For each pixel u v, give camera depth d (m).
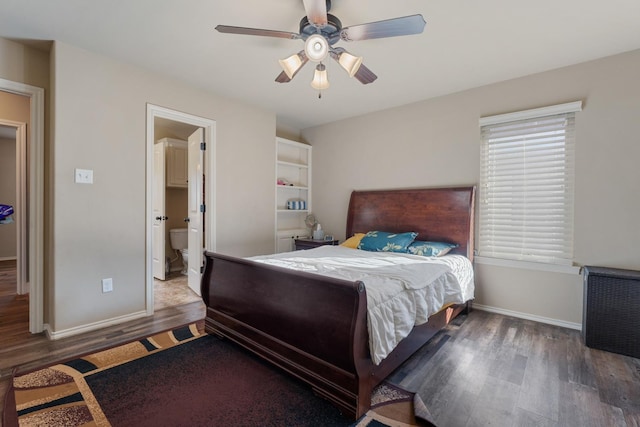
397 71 2.93
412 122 3.81
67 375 1.91
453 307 2.80
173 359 2.13
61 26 2.23
